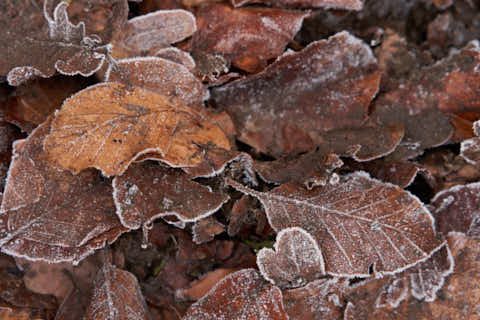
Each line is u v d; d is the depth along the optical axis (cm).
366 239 59
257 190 60
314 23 62
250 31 60
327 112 61
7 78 58
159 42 60
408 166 60
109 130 57
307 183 59
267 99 61
